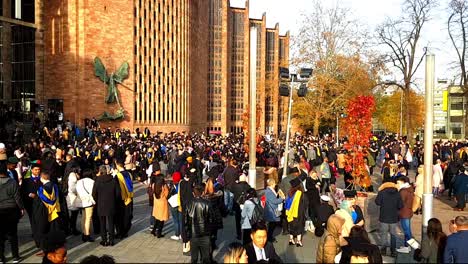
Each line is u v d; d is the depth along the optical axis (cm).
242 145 3562
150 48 5512
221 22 9831
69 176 1230
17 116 3219
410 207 1183
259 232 743
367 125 1884
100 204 1155
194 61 7412
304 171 1622
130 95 4831
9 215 982
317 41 4197
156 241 1230
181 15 6312
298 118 4988
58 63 4506
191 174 1193
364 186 1897
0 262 984
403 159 2583
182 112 6344
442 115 9531
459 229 827
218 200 1284
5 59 4416
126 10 4809
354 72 4119
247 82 10288
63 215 1226
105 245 1159
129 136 3675
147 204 1869
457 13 4228
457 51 4356
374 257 718
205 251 944
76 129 3294
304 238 1293
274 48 10681
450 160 2486
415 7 4241
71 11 4488
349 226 955
